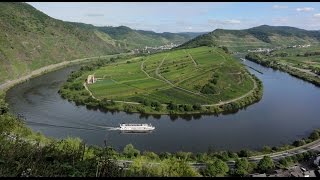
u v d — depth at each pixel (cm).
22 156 9738
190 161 16062
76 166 9806
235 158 16588
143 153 16750
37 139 15525
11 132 15712
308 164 16250
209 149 18538
